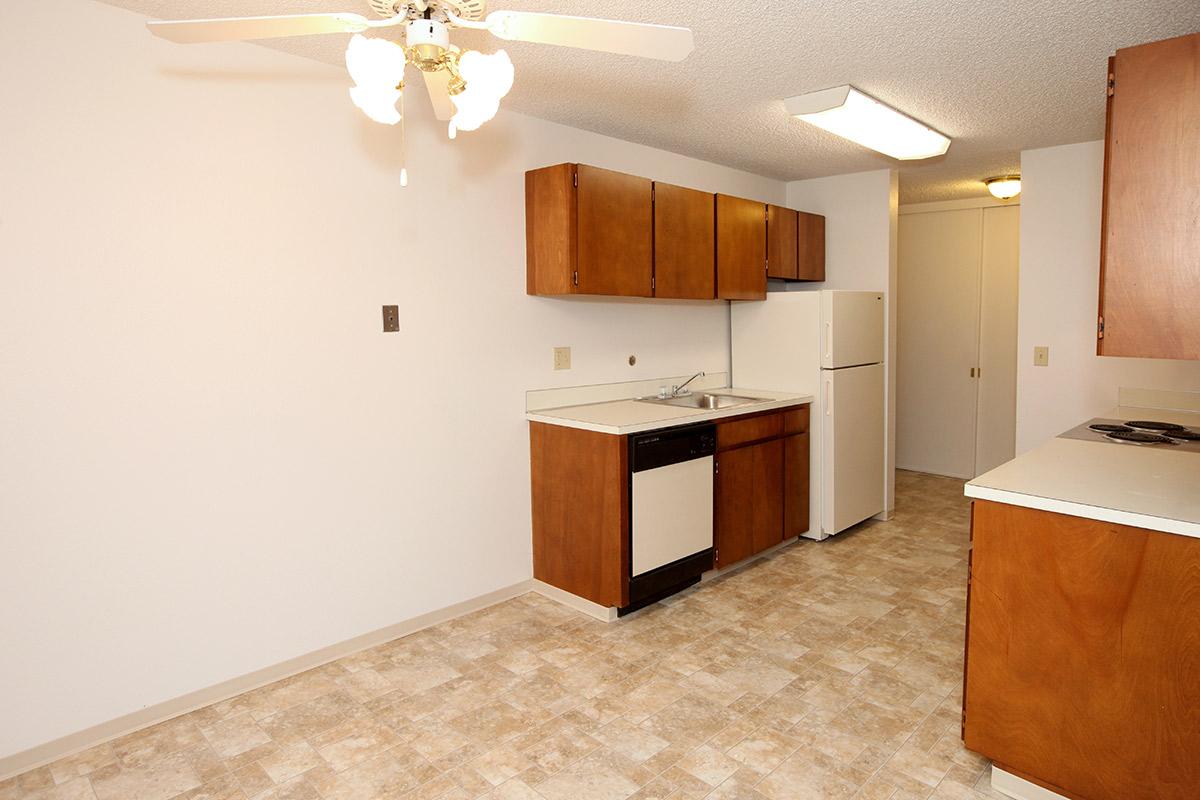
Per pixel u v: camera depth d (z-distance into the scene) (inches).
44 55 77.9
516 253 126.1
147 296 86.4
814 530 162.1
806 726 88.4
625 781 78.1
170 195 87.6
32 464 79.5
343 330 104.4
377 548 110.6
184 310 89.4
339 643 107.2
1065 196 148.4
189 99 88.6
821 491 160.2
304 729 88.5
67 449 81.7
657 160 150.9
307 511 102.5
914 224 230.8
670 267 137.1
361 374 106.8
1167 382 139.1
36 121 77.7
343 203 103.3
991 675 75.3
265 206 95.7
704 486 131.6
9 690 79.4
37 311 78.9
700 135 139.6
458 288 117.9
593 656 107.6
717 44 93.4
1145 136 69.1
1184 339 68.6
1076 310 148.4
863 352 164.7
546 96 115.1
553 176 120.8
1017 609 73.0
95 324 82.8
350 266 104.7
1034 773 73.0
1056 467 85.5
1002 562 73.9
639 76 105.7
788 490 153.2
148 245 86.2
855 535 167.2
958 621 118.6
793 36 91.0
